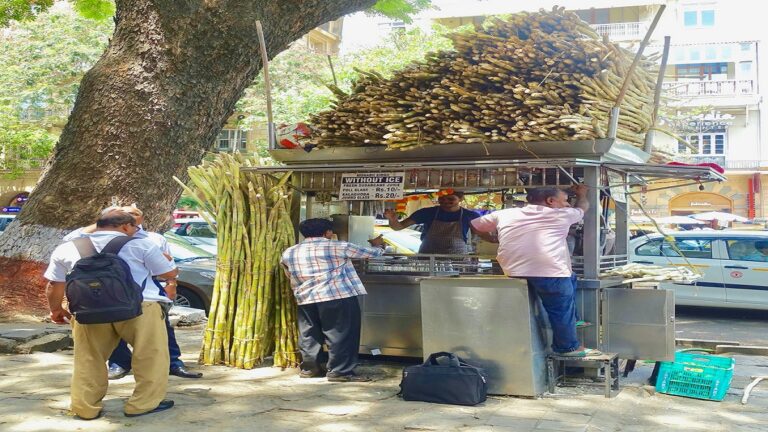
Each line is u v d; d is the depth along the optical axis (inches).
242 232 287.6
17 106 1093.1
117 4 377.4
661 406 232.8
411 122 271.7
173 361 263.0
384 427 200.8
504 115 260.4
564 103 259.9
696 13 1402.6
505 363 235.9
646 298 253.4
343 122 289.7
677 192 1433.3
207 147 382.9
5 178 1293.1
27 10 493.4
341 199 288.5
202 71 363.9
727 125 1393.9
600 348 258.4
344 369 259.3
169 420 203.9
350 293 261.6
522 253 235.1
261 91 1072.8
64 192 363.9
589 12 1360.7
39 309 358.3
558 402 229.9
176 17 355.6
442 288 243.1
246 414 212.5
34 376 255.4
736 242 506.9
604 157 260.4
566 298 235.3
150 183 362.9
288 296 285.7
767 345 396.8
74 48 1050.1
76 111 369.1
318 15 384.5
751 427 207.9
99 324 196.4
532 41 263.6
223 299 286.4
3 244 370.3
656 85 297.3
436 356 234.4
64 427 195.5
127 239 207.0
